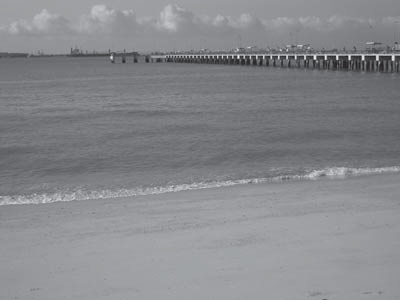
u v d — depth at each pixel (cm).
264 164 2350
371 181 1847
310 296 835
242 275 949
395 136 3094
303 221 1318
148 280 955
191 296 870
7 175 2216
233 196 1659
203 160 2477
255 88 7875
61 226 1353
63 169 2331
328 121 3869
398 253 1037
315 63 14712
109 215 1456
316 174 2011
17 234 1288
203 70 16550
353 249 1071
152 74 14088
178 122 3944
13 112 4825
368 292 841
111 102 5831
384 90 6900
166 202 1598
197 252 1100
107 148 2842
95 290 925
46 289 941
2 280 991
